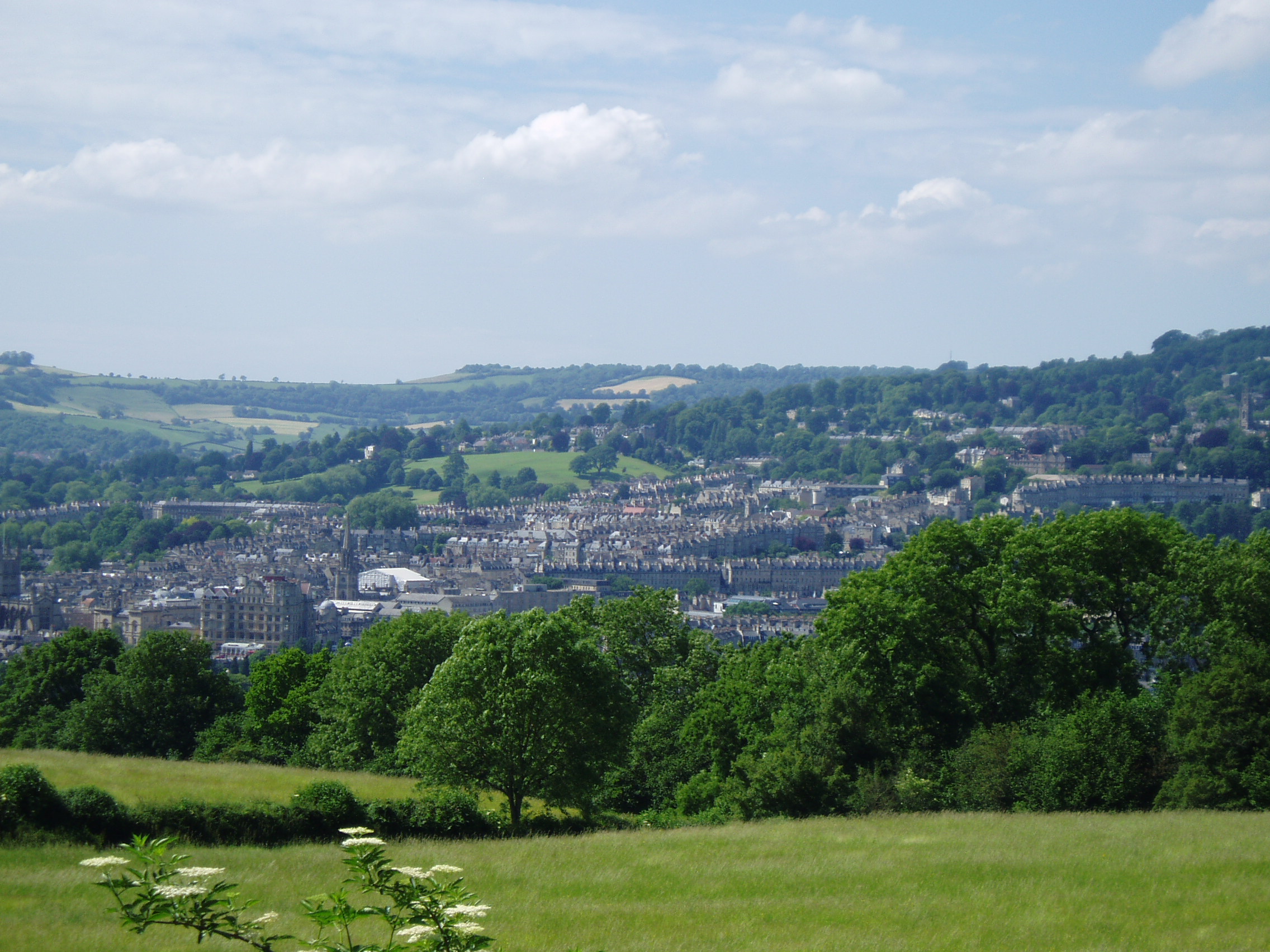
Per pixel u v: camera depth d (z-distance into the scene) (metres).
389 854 78.81
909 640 124.00
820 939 58.41
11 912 56.50
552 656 110.00
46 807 74.56
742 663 153.62
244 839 81.38
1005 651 130.88
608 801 144.50
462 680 109.75
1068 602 130.75
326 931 55.31
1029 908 65.31
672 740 149.62
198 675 191.00
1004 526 135.00
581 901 66.75
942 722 123.62
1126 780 101.69
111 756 141.62
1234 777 98.25
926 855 80.31
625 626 179.12
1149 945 57.84
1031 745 107.31
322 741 153.25
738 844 85.75
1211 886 69.94
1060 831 87.94
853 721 116.25
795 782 110.31
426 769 109.31
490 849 82.75
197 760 167.62
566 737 110.06
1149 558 129.88
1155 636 128.12
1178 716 102.12
